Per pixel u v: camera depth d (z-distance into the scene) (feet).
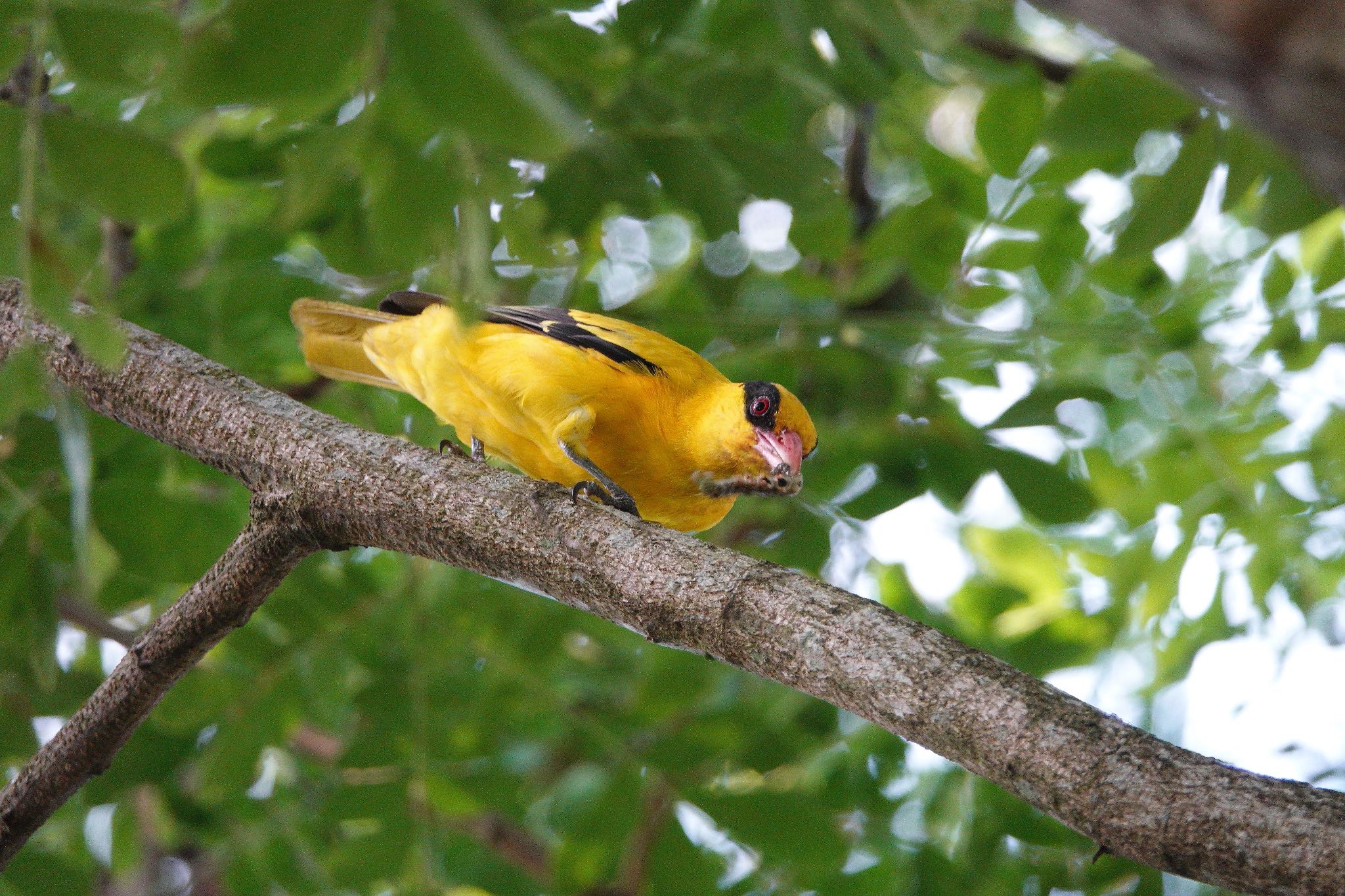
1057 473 36.19
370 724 33.88
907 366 40.57
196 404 22.07
